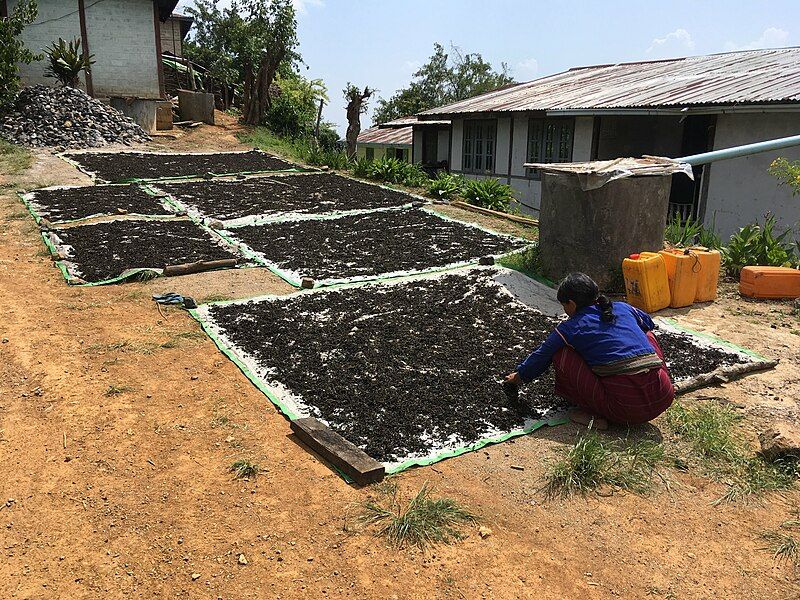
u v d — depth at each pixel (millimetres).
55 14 20688
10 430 4367
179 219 10836
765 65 15148
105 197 12148
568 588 3098
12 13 19984
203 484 3848
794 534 3539
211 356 5641
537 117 17203
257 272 8195
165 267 7906
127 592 3016
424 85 42844
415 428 4504
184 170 15656
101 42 21453
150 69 22375
